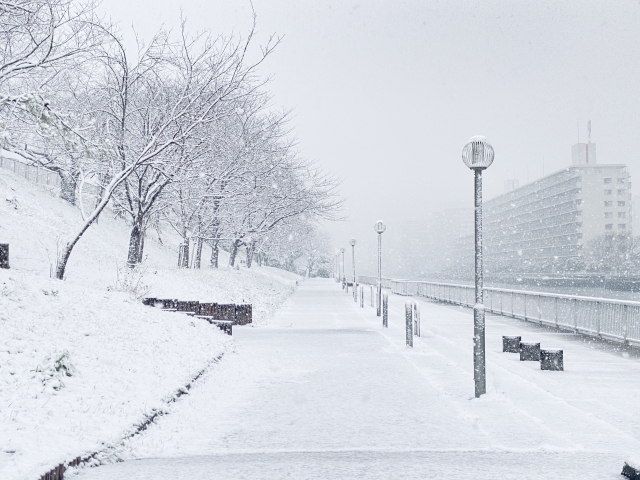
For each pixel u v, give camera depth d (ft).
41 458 18.07
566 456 21.17
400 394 32.91
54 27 48.21
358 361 44.65
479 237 32.99
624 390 34.12
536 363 45.47
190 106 70.18
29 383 25.26
